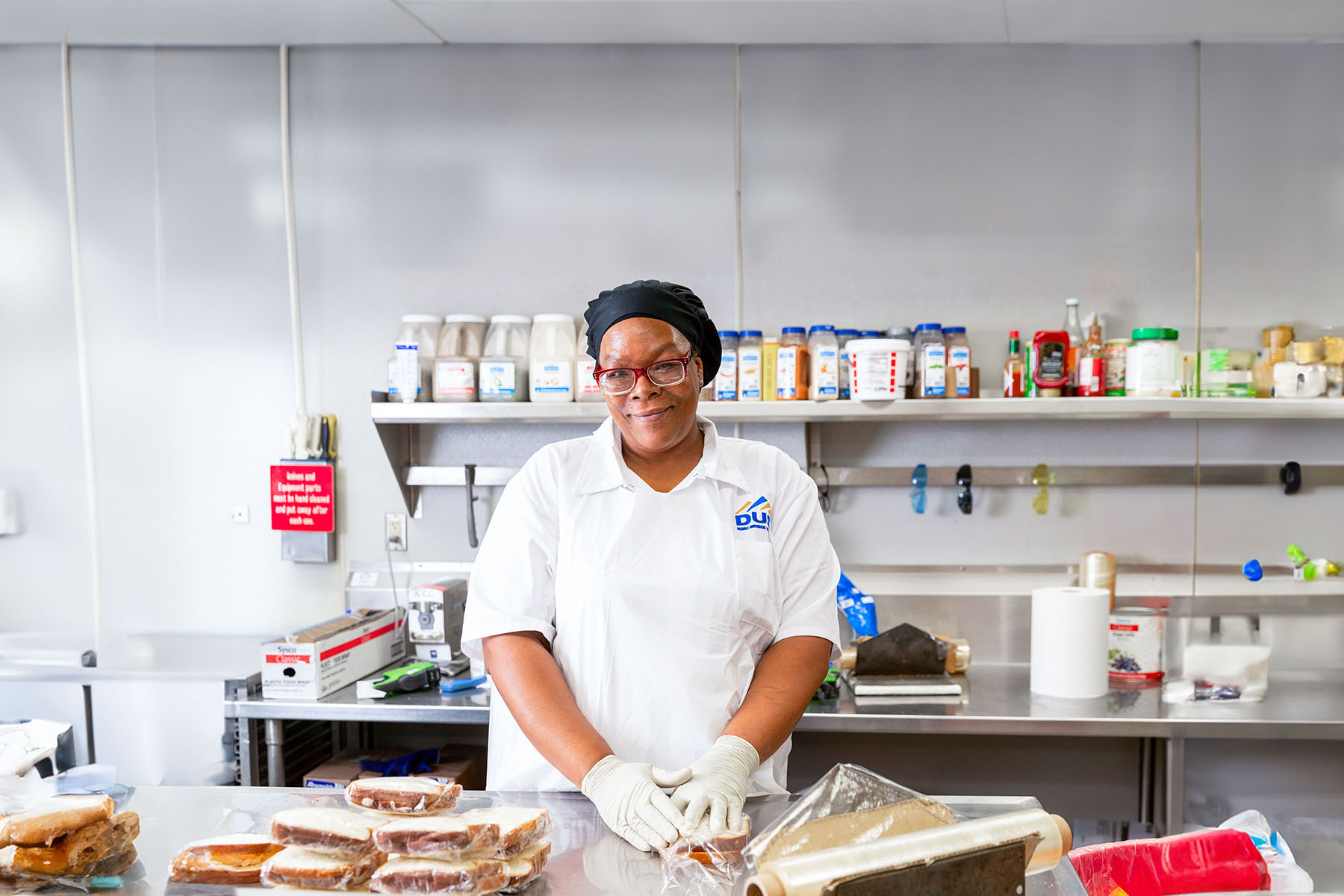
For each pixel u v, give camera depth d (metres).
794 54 2.56
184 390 2.70
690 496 1.44
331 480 2.64
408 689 2.26
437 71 2.62
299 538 2.67
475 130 2.62
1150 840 1.30
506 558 1.42
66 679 2.38
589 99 2.60
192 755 2.35
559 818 1.16
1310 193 2.49
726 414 2.35
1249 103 2.49
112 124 2.67
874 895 0.73
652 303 1.33
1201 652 2.28
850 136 2.56
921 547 2.60
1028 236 2.54
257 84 2.65
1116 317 2.53
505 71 2.61
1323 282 2.50
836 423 2.61
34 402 2.72
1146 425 2.54
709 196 2.59
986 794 2.57
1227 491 2.54
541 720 1.26
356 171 2.65
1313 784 2.51
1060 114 2.52
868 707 2.18
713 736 1.37
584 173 2.61
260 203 2.67
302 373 2.68
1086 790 2.54
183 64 2.66
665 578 1.39
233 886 0.93
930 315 2.56
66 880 0.96
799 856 0.74
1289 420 2.52
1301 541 2.53
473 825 0.94
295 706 2.19
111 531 2.72
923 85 2.54
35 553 2.73
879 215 2.56
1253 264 2.50
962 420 2.57
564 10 2.34
